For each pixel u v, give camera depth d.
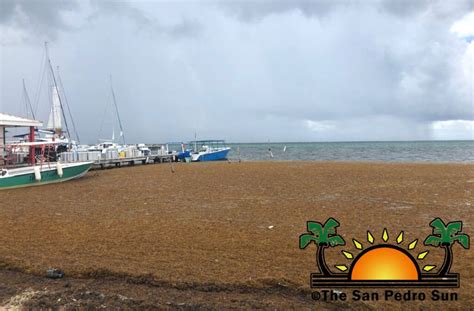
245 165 32.31
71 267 6.34
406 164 31.16
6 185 17.38
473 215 10.37
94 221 10.25
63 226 9.67
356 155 58.59
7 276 6.13
